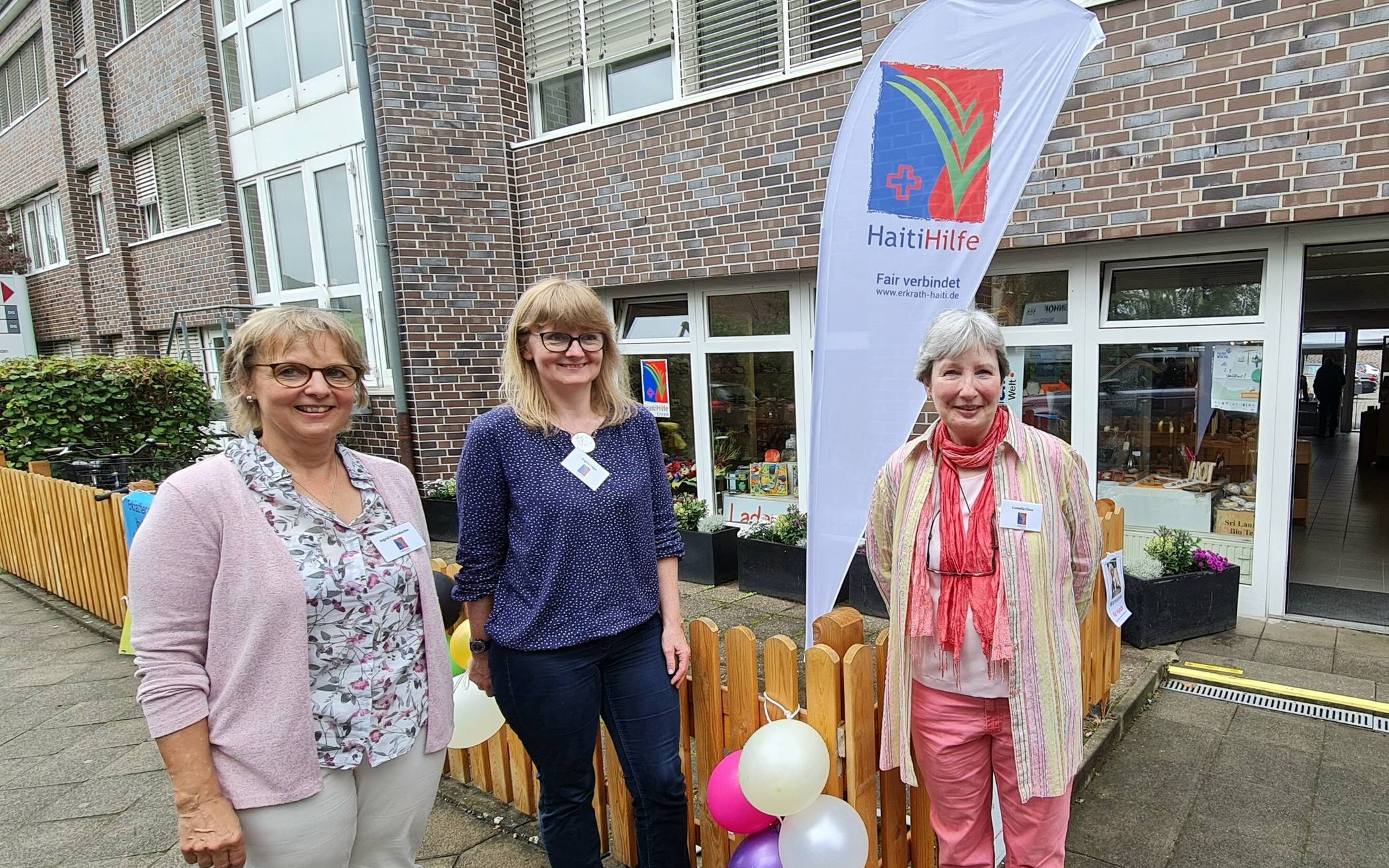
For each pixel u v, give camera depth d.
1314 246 4.21
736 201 5.83
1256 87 4.01
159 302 10.70
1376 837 2.60
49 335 13.56
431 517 7.19
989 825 2.07
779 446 6.26
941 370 1.86
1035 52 2.79
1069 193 4.57
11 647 4.75
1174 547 4.40
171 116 9.65
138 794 3.12
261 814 1.59
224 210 8.99
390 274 7.00
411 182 6.86
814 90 5.37
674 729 2.12
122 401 7.33
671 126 6.08
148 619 1.53
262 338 1.64
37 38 12.30
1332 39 3.80
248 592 1.57
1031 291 5.04
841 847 1.88
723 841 2.36
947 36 2.77
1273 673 3.84
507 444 1.99
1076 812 2.80
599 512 1.98
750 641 2.18
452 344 7.15
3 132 13.81
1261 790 2.89
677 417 6.81
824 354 2.87
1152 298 4.73
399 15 6.71
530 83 7.31
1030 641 1.82
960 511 1.90
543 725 1.99
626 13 6.59
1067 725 1.87
